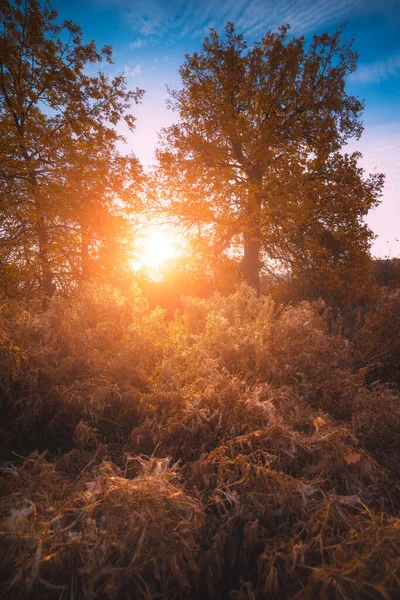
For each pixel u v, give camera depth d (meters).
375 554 0.92
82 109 8.48
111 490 1.12
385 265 12.42
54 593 0.89
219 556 1.06
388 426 1.79
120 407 1.96
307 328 2.44
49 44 8.22
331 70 12.69
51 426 1.70
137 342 2.38
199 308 3.25
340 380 2.06
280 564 1.06
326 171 11.95
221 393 1.82
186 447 1.61
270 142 11.42
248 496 1.24
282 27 12.68
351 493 1.33
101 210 8.95
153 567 0.99
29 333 2.04
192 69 13.49
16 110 7.92
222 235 12.72
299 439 1.49
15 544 0.94
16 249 8.12
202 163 12.73
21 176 7.98
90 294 2.80
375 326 3.13
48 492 1.23
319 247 11.49
